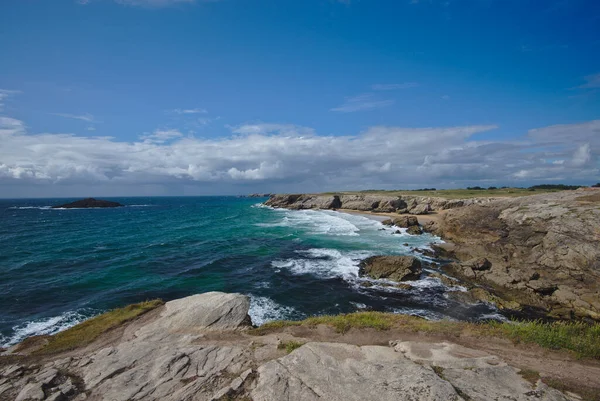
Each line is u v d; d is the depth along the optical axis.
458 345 8.35
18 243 33.53
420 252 27.83
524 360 7.43
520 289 18.89
